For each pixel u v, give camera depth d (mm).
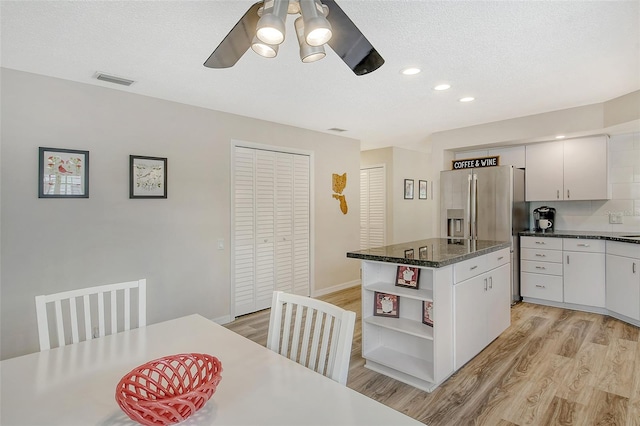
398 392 2344
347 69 2602
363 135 5086
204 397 896
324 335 1286
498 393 2291
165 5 1760
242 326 3652
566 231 4426
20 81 2576
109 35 2072
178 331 1550
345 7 1794
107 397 1020
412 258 2385
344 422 886
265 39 1190
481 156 4812
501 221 4230
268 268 4215
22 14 1834
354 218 5359
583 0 1751
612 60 2480
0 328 2508
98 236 2926
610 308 3717
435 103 3484
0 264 2504
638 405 2113
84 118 2850
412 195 6613
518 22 1958
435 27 2006
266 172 4184
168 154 3332
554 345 3025
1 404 977
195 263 3531
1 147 2504
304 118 4062
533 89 3096
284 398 1003
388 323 2588
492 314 3068
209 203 3635
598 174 3922
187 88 3006
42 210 2668
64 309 2770
